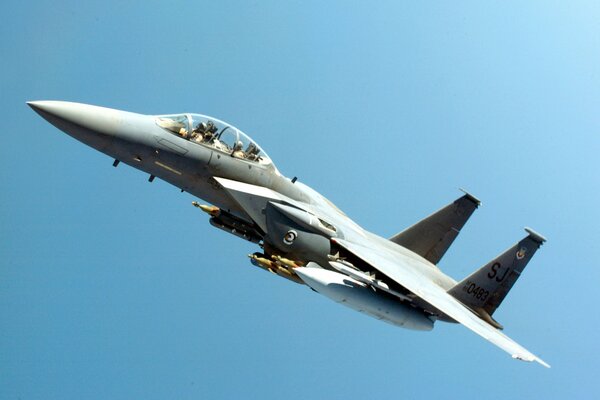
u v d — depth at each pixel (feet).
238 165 133.59
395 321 134.72
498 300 156.04
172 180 131.75
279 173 140.56
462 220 170.30
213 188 133.08
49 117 119.44
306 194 144.66
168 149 127.24
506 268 155.53
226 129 133.49
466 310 145.07
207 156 130.31
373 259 135.23
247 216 135.85
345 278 131.85
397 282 131.44
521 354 129.80
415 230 168.25
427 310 141.59
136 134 124.67
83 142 123.65
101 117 122.42
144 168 128.88
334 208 163.84
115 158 126.82
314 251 134.41
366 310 130.93
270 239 133.69
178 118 130.21
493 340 130.62
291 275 134.10
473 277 153.48
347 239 138.51
